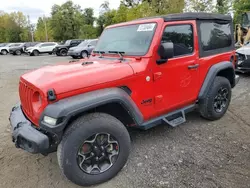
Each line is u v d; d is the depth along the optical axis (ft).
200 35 13.37
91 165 9.53
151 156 11.51
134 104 10.50
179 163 10.85
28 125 9.48
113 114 10.79
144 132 14.03
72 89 8.91
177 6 79.36
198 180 9.62
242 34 44.09
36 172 10.68
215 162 10.82
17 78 35.32
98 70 9.84
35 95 9.25
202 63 13.56
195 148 12.12
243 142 12.57
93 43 66.54
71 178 9.17
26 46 101.50
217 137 13.23
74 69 10.09
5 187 9.71
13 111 11.42
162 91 11.69
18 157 11.91
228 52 15.51
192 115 16.43
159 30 11.19
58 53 82.58
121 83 10.09
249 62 26.96
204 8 81.87
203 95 13.92
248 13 46.75
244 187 9.12
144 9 87.76
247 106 18.03
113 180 9.90
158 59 11.12
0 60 71.67
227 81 15.19
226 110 16.20
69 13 182.50
